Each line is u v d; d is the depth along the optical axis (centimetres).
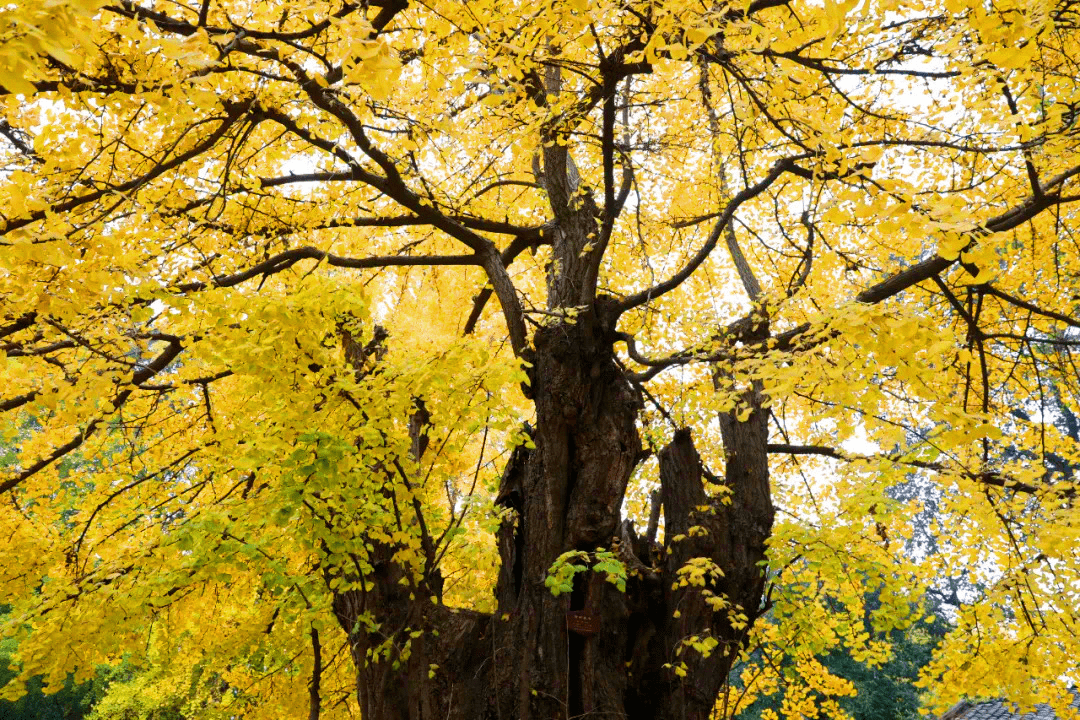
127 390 457
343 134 514
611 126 380
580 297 541
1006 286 619
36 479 503
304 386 313
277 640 513
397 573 477
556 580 362
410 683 339
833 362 342
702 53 335
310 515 330
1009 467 441
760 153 633
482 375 321
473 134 604
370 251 724
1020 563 500
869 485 467
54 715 1658
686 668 505
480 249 612
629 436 517
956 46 331
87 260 334
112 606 357
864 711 1560
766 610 513
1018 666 553
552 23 321
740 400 602
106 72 327
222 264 545
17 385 415
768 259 824
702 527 545
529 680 396
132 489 521
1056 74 370
